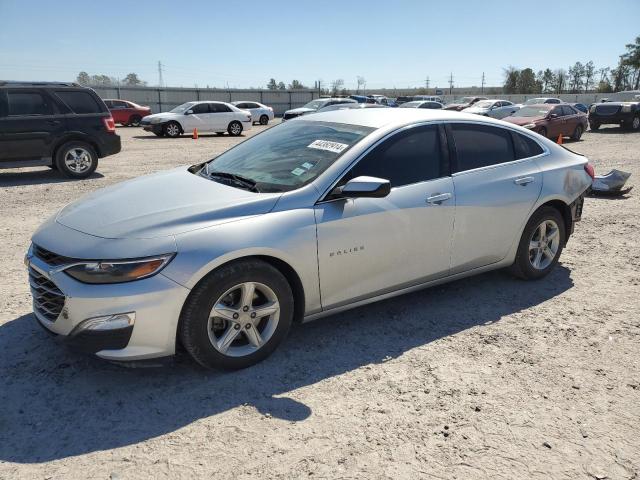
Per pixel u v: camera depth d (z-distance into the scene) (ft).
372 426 9.30
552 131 63.72
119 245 9.68
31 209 25.88
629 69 253.03
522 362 11.60
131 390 10.28
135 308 9.50
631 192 31.19
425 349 12.09
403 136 12.86
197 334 10.13
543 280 16.51
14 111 32.96
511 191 14.49
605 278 16.76
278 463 8.36
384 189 10.87
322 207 11.32
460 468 8.32
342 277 11.78
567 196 15.90
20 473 8.04
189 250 9.82
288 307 11.14
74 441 8.80
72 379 10.62
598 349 12.23
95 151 36.22
